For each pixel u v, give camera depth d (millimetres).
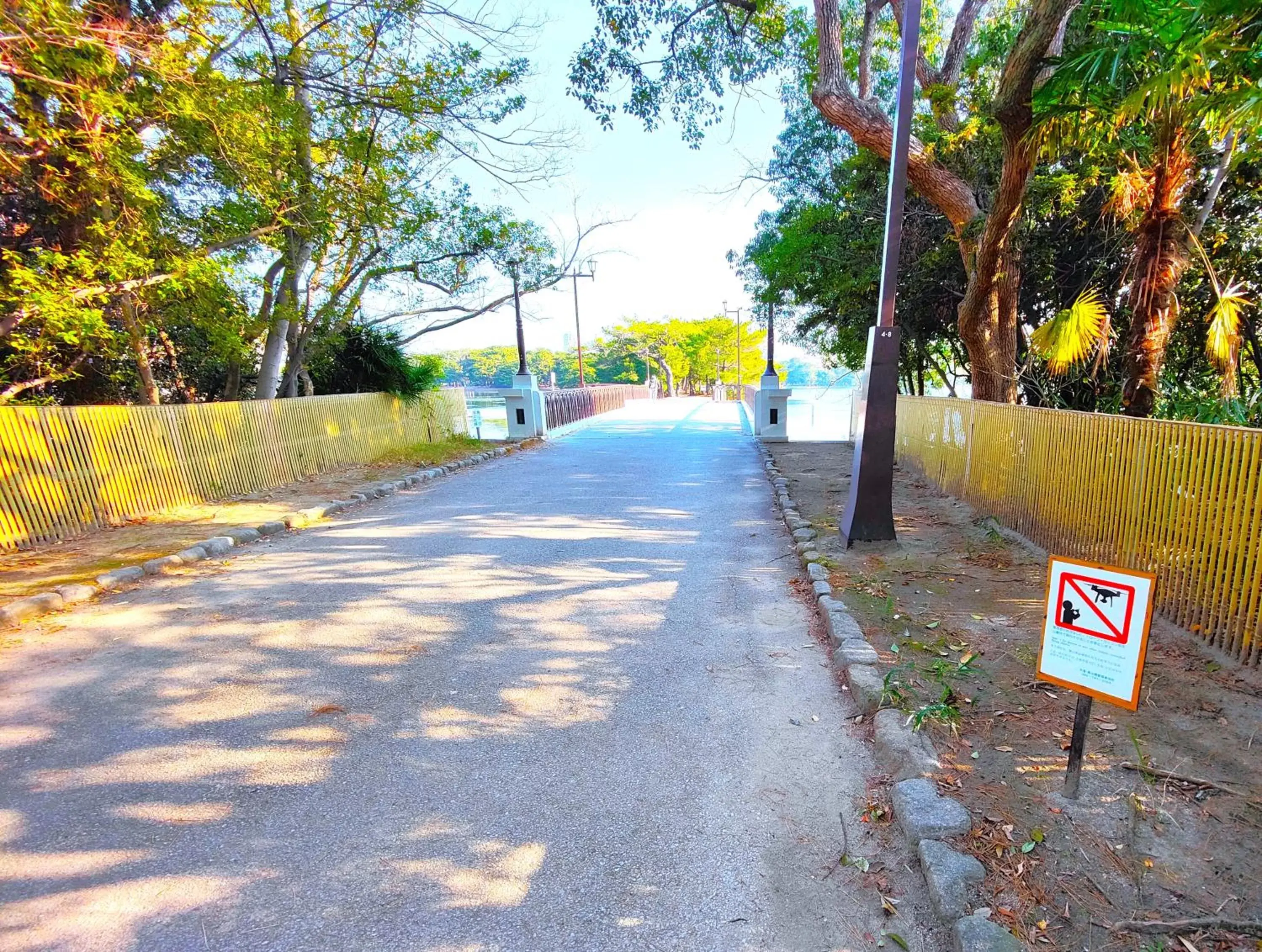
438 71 9227
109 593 4840
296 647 3838
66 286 6418
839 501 7543
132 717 3068
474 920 1881
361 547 6117
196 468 7789
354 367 12258
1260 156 5562
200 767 2662
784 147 14023
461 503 8180
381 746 2793
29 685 3400
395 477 9859
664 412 26812
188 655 3746
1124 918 1760
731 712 3037
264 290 10367
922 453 8688
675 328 50969
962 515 6461
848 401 17062
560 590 4785
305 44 8969
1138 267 5551
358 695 3252
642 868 2076
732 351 52812
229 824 2316
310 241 9844
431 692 3271
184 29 6930
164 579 5207
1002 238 6871
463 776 2576
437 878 2043
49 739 2889
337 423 10570
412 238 11492
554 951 1773
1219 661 3164
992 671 3197
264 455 8914
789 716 2994
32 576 5016
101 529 6543
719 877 2033
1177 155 5113
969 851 2010
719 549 5809
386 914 1906
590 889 1990
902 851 2117
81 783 2564
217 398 12938
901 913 1881
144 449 7125
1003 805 2219
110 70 5996
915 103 11336
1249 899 1810
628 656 3656
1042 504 5133
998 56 9031
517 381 15305
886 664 3287
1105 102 5230
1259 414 4801
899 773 2459
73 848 2199
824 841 2186
